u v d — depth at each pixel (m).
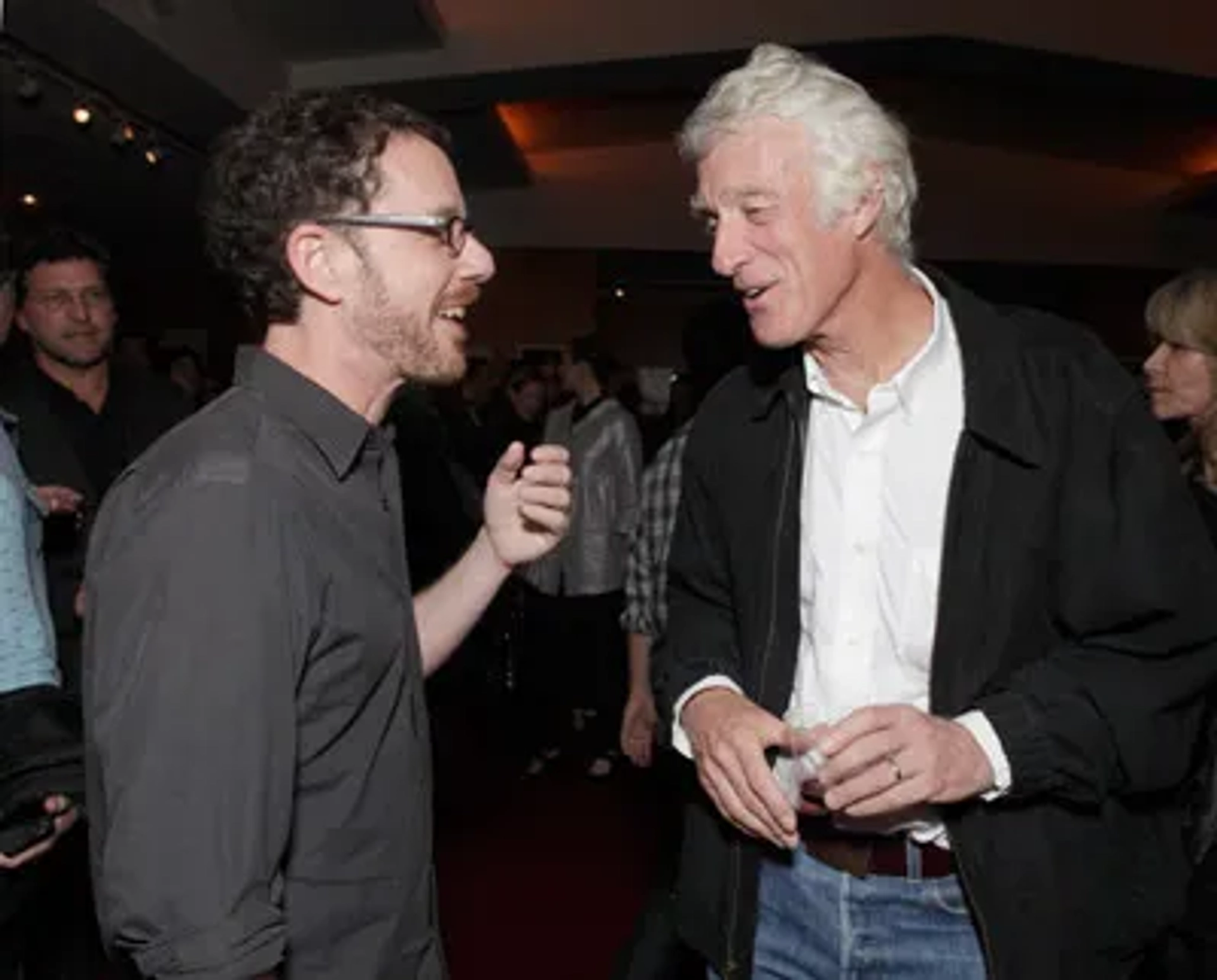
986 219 9.62
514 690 4.65
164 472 0.93
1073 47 6.19
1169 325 1.81
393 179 1.04
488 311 9.48
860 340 1.14
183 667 0.85
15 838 1.26
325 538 0.98
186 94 5.16
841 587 1.17
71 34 4.30
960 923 1.20
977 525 1.10
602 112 8.28
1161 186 9.60
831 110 1.05
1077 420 1.10
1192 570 1.06
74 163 6.68
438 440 3.03
